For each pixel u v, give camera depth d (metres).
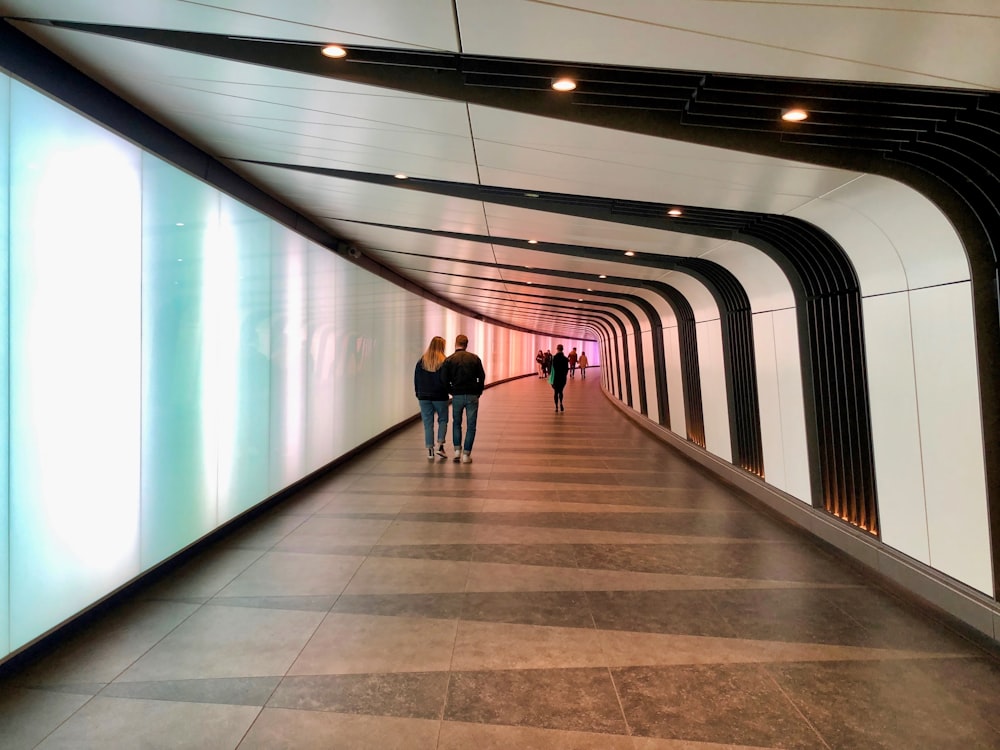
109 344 3.38
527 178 4.58
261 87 3.27
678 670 2.88
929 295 3.65
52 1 2.51
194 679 2.77
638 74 2.88
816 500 5.21
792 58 2.44
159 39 2.83
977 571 3.37
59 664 2.89
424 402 8.52
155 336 3.85
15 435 2.72
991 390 3.26
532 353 41.06
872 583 4.02
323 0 2.29
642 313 12.38
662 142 3.36
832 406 4.97
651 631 3.30
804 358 5.30
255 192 5.53
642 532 5.16
